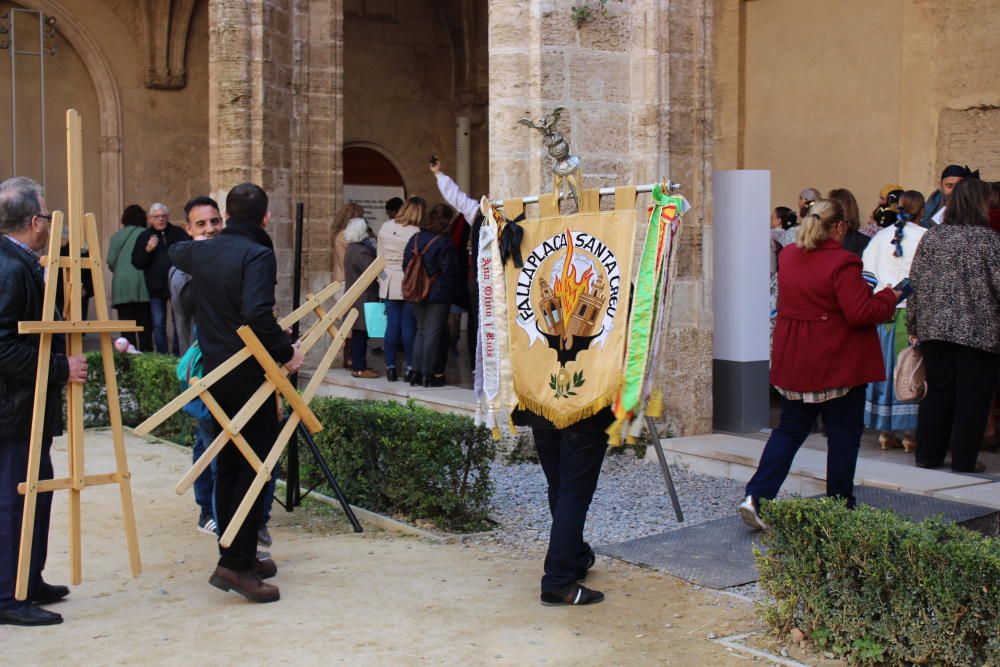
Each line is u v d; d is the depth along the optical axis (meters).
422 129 19.94
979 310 7.46
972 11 12.40
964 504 6.91
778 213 11.62
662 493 8.12
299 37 12.67
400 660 4.87
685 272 9.33
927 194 12.94
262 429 5.77
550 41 8.98
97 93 18.38
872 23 13.53
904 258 8.43
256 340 5.58
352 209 12.51
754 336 9.54
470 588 5.91
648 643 5.07
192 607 5.65
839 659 4.84
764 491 6.69
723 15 15.21
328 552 6.70
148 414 11.10
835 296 6.39
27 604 5.46
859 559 4.73
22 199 5.45
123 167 18.53
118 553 6.70
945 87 12.71
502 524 7.34
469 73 19.83
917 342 7.80
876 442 9.05
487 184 20.00
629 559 6.42
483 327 5.90
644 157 9.23
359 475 7.82
